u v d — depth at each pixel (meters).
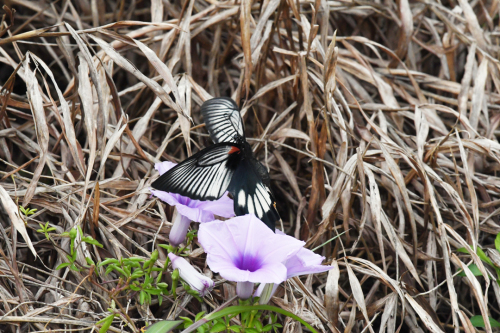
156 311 3.75
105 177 3.84
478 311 3.80
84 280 3.69
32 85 3.73
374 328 3.78
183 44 3.86
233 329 3.66
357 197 3.84
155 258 3.68
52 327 3.70
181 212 3.65
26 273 3.75
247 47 3.81
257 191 3.68
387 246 3.79
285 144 3.85
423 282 3.79
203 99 3.83
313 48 3.84
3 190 3.69
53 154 3.81
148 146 3.83
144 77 3.76
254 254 3.64
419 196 3.83
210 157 3.67
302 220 3.83
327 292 3.71
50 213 3.77
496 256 3.75
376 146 3.83
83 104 3.74
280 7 3.85
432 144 3.83
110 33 3.77
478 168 3.86
